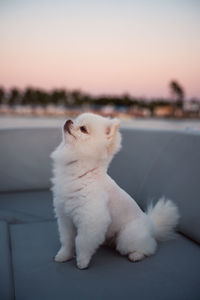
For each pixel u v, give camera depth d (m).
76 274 1.77
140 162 3.15
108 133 2.04
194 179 2.45
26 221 2.62
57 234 2.35
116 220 1.99
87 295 1.56
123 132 3.44
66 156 1.96
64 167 1.98
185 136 2.77
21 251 2.05
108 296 1.56
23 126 3.74
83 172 1.89
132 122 4.30
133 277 1.76
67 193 1.86
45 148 3.57
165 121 4.44
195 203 2.34
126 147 3.36
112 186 2.03
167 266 1.91
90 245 1.80
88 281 1.70
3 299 1.43
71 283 1.67
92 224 1.75
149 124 4.03
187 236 2.38
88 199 1.79
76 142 1.94
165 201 2.62
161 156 2.95
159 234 2.27
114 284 1.67
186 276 1.79
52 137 3.61
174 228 2.47
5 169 3.42
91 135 1.95
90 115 2.07
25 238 2.26
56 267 1.85
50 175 3.58
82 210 1.78
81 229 1.79
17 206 2.96
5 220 2.58
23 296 1.53
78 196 1.81
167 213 2.33
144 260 1.98
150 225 2.12
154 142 3.10
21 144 3.49
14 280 1.68
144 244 1.99
